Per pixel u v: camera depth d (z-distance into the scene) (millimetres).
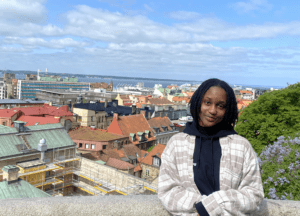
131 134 76250
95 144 62344
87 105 97562
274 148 10883
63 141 47281
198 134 3168
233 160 3029
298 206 3787
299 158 9656
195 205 2744
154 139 84062
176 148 3271
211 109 3037
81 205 3447
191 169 3111
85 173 45250
